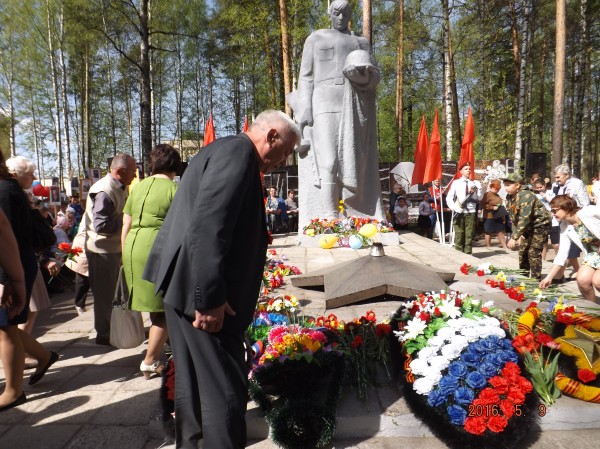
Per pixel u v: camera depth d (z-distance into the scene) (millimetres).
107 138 35031
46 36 24672
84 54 27062
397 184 13289
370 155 9094
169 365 2555
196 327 1780
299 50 21875
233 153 1823
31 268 2941
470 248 9023
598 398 2463
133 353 3846
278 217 12469
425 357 2459
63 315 5203
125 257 3020
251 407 2564
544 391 2477
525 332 2807
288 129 2018
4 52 26828
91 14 17188
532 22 22109
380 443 2359
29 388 3170
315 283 4910
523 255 6535
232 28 21719
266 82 28016
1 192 2777
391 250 7762
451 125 20375
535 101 29234
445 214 12375
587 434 2387
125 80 31000
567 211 4578
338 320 3707
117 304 3244
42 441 2486
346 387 2682
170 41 28359
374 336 2973
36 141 33750
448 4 20375
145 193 3049
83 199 12703
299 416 2301
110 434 2545
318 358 2564
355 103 8758
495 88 24391
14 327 2863
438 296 2980
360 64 8391
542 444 2307
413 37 23688
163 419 2479
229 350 1891
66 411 2824
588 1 20703
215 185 1739
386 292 4023
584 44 21594
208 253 1689
